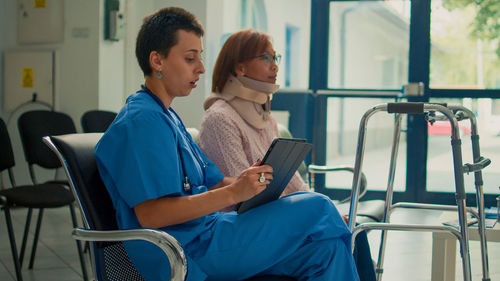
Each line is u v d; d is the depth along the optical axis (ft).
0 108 17.07
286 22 34.30
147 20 5.20
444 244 6.88
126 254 5.19
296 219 5.00
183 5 17.62
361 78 17.16
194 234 4.92
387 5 16.69
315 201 5.09
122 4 16.35
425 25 16.40
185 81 5.18
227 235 4.97
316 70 17.40
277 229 4.95
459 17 16.22
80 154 4.99
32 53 16.57
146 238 4.49
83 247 11.52
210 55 17.95
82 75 16.24
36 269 10.02
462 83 16.38
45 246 11.67
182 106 17.83
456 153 5.78
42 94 16.57
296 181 7.36
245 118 7.02
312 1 17.22
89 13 16.08
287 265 5.02
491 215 7.61
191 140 5.87
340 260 4.91
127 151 4.73
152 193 4.67
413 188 16.94
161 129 4.84
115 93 16.80
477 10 16.10
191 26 5.15
